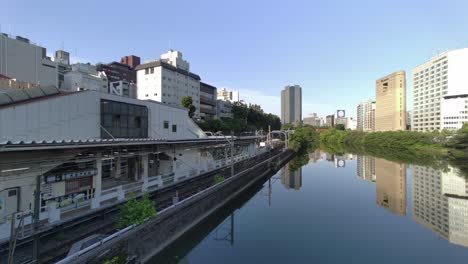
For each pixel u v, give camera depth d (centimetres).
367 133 10856
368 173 4597
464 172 4444
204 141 2669
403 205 2681
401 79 11594
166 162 2378
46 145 1100
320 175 4475
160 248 1367
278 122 11969
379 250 1631
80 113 1634
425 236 1867
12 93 1381
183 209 1641
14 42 5172
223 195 2320
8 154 1118
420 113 10988
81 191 1492
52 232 1124
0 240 970
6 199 1112
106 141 1385
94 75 6938
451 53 9100
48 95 1541
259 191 3353
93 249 978
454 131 7106
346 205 2669
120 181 2030
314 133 11356
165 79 6812
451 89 9119
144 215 1244
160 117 2441
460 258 1526
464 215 2355
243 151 4694
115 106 1894
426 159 6062
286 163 5912
